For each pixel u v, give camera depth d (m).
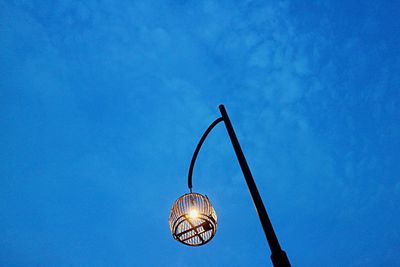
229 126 3.39
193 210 3.63
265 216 2.36
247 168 2.77
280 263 2.04
